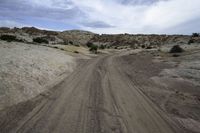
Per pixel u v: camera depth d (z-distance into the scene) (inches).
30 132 253.1
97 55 2140.7
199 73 758.5
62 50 1819.6
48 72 671.8
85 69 932.6
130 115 342.0
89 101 410.9
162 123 313.0
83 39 7327.8
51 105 368.2
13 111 320.2
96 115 332.2
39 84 507.2
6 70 531.8
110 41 7022.6
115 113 348.2
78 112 340.8
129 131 277.9
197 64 991.0
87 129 275.3
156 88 566.9
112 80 676.1
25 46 1403.8
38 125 276.1
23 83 468.8
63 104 379.6
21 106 347.3
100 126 288.0
